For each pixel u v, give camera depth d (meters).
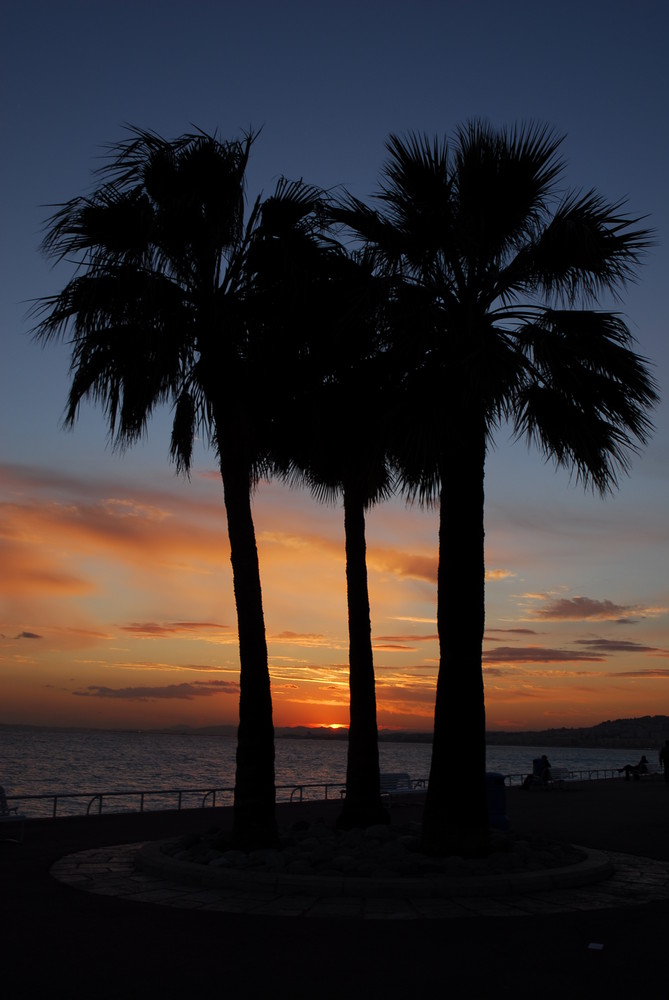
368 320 11.95
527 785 30.69
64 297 12.28
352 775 13.95
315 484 17.05
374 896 9.17
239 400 12.62
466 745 11.10
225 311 12.28
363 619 14.55
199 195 12.28
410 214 11.76
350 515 14.85
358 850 11.11
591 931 7.62
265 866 10.21
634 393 11.62
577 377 11.02
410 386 11.47
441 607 11.57
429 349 11.65
